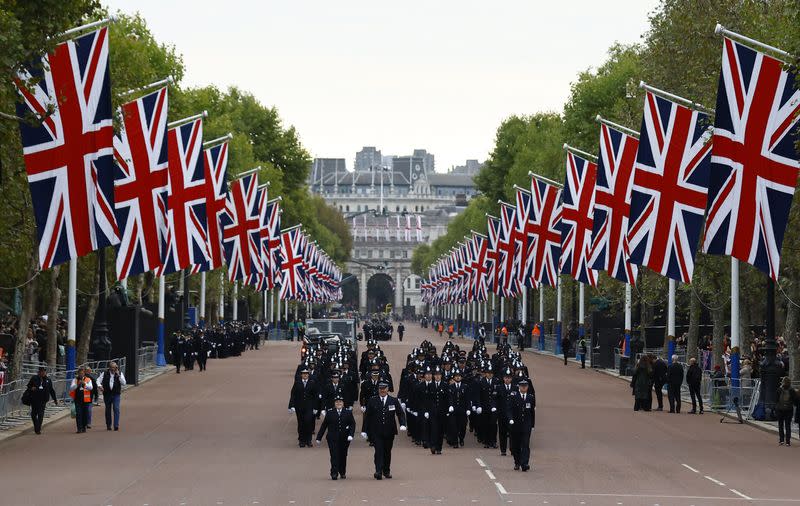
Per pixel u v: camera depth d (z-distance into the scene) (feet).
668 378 360.89
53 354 376.68
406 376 288.10
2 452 246.68
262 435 280.51
